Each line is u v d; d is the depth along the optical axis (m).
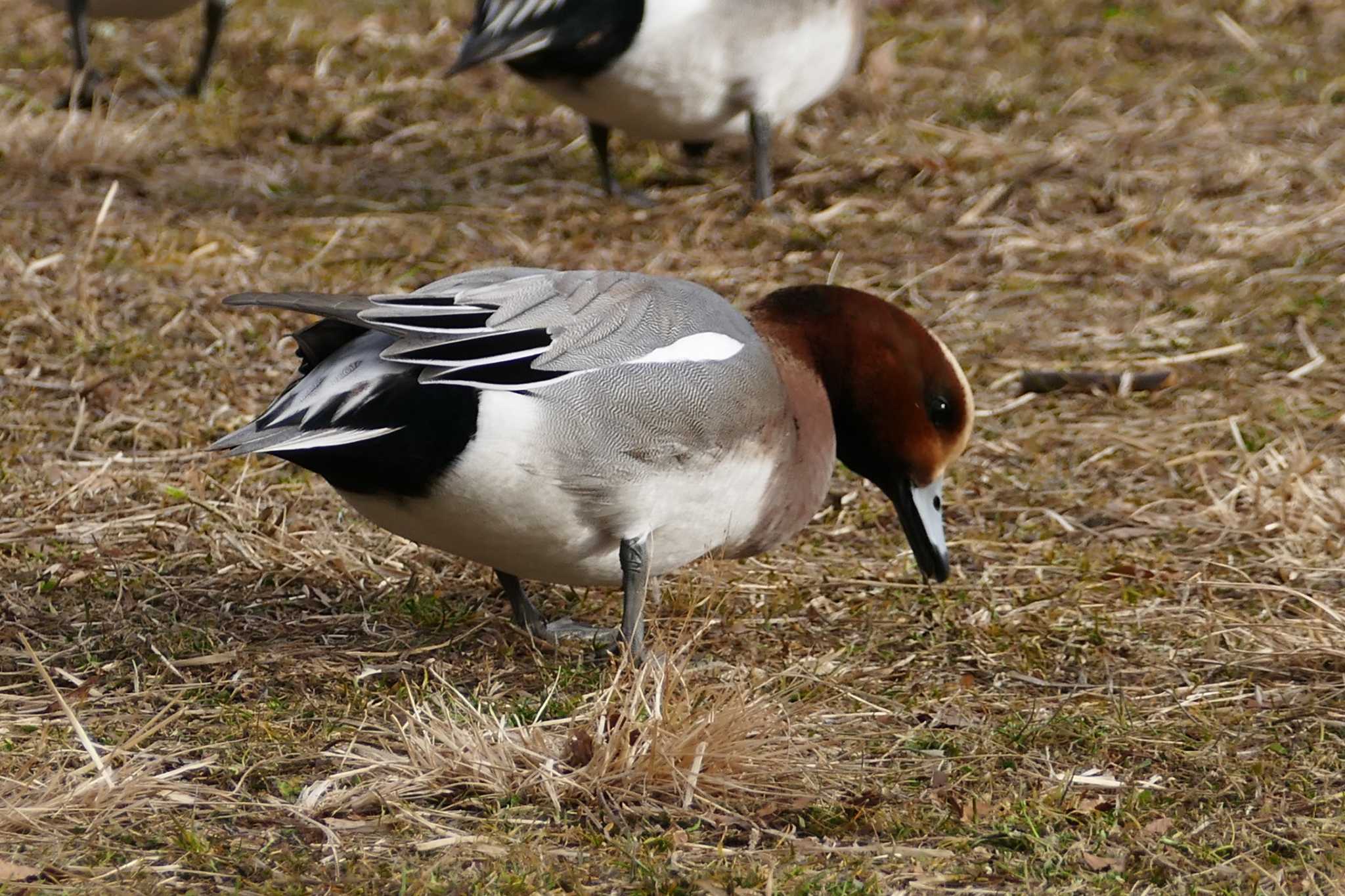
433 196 14.59
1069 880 5.45
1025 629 7.78
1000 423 10.62
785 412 7.05
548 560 6.82
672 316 6.74
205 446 9.76
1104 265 13.04
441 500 6.41
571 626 7.71
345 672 7.11
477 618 7.78
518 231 13.77
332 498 9.14
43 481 9.13
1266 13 20.09
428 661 7.25
